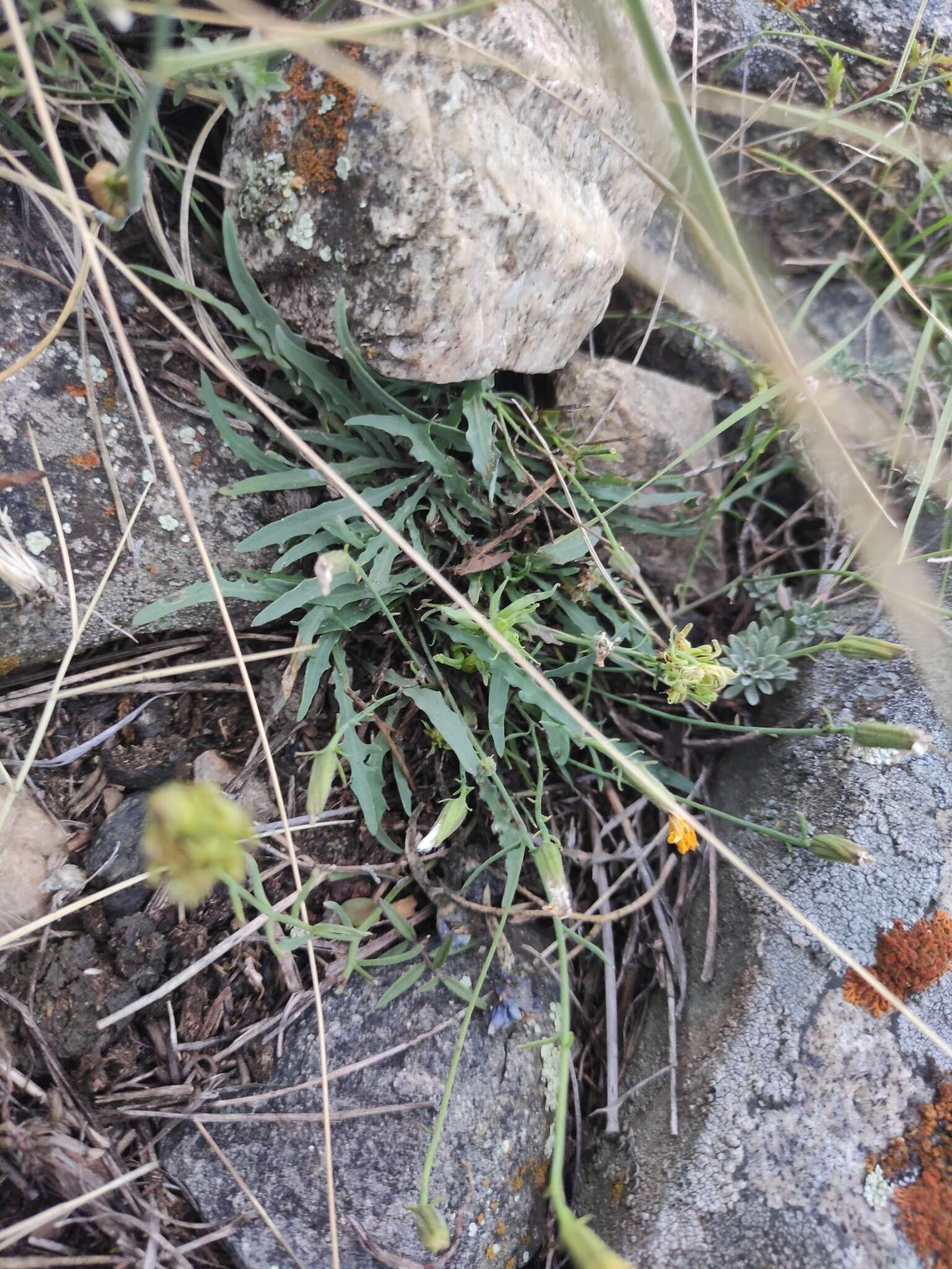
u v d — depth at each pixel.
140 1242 0.18
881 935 0.21
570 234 0.21
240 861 0.14
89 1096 0.19
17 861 0.19
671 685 0.21
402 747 0.23
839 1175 0.19
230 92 0.19
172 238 0.21
